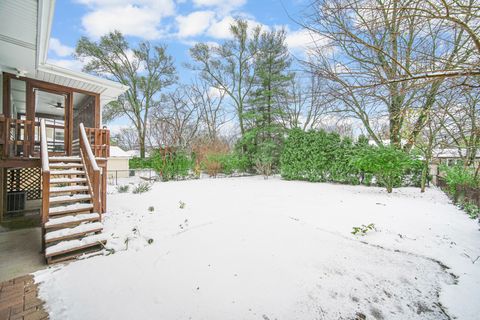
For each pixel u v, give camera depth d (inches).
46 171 143.6
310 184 429.7
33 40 160.4
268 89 615.2
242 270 117.2
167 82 821.2
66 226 155.2
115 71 735.7
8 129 186.2
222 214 216.5
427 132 207.6
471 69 73.4
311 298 97.0
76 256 131.7
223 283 105.9
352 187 386.0
